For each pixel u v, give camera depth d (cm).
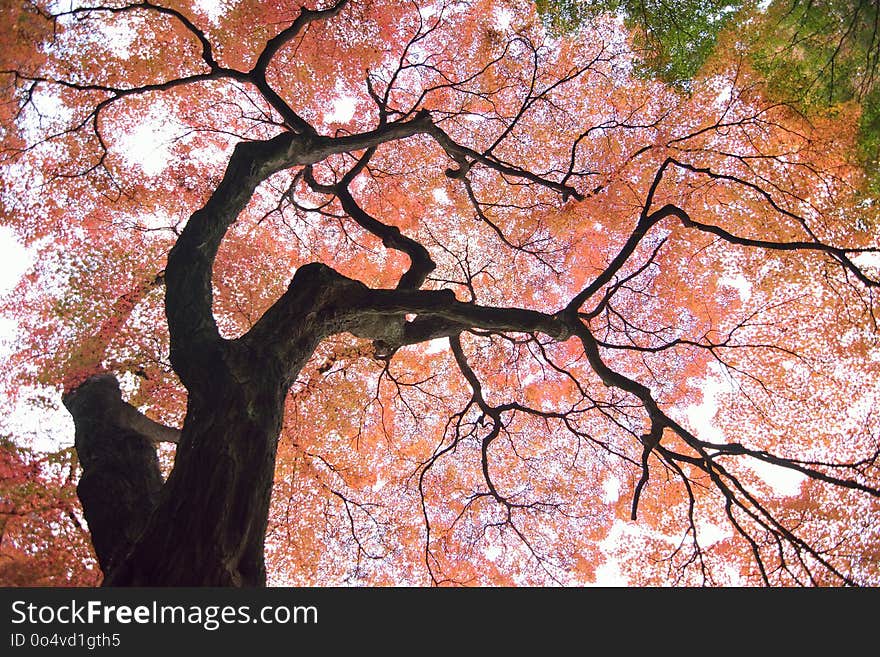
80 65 1006
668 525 1112
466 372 1005
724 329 1138
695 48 1007
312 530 1098
